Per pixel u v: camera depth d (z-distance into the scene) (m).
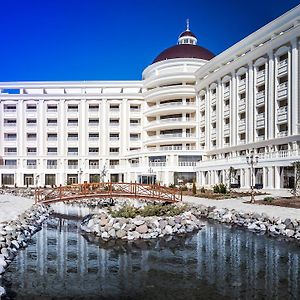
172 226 19.86
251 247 16.23
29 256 15.10
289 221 18.78
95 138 70.38
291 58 41.69
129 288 11.27
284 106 43.31
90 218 22.81
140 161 63.50
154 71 71.81
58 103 70.38
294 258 14.28
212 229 20.81
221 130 56.44
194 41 77.88
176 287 11.28
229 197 34.12
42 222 24.50
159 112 66.69
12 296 10.64
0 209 25.30
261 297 10.31
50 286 11.48
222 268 13.16
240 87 52.16
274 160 38.78
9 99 70.06
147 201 30.95
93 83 71.19
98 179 66.94
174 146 65.50
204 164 54.28
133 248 16.56
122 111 70.25
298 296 10.38
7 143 70.19
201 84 62.44
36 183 67.81
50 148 70.50
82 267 13.53
